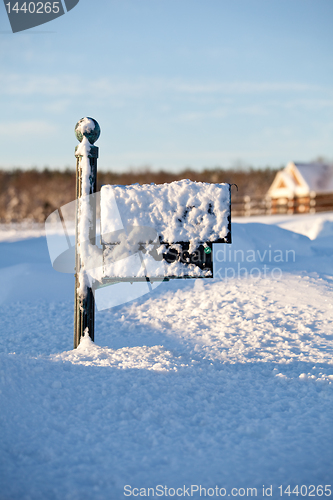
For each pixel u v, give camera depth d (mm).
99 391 3775
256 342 5699
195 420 3436
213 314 6980
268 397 3873
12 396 3432
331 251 10961
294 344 5641
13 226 40281
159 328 6488
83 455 2932
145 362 4527
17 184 65250
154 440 3107
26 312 7727
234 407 3664
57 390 3697
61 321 7137
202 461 2881
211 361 4859
